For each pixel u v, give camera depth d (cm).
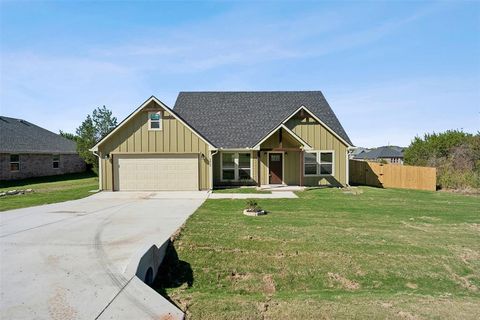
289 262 661
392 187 1995
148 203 1288
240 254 687
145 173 1689
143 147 1681
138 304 412
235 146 1844
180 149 1688
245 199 1395
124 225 874
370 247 736
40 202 1310
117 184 1684
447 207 1244
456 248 746
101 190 1677
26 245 673
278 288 582
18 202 1306
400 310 436
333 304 457
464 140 2398
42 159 2603
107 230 814
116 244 684
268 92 2284
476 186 1800
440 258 695
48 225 872
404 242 775
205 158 1697
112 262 566
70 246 667
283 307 441
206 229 840
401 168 1964
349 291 567
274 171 1911
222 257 673
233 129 1967
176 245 720
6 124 2630
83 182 2206
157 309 403
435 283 609
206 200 1365
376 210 1159
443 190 1823
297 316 409
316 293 546
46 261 570
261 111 2112
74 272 516
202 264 647
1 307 397
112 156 1680
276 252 699
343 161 1908
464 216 1073
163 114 1683
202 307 436
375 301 479
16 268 534
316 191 1667
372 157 5728
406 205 1278
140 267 521
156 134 1683
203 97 2236
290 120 1892
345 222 958
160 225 875
